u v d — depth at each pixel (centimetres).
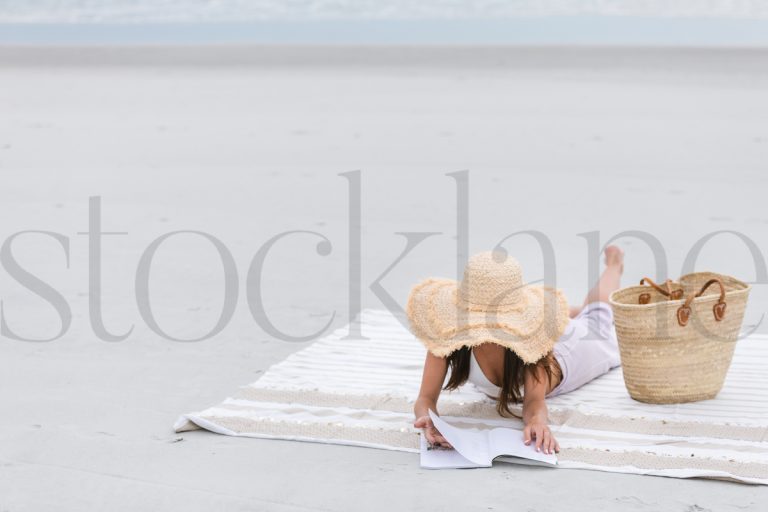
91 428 461
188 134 1165
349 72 1524
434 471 415
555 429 453
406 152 1043
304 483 404
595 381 515
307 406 480
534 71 1464
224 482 405
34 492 396
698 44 1691
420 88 1380
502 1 2283
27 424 465
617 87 1329
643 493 391
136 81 1522
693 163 959
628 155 996
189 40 1959
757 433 440
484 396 496
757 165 945
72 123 1239
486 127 1139
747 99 1227
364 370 526
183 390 509
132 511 381
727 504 380
